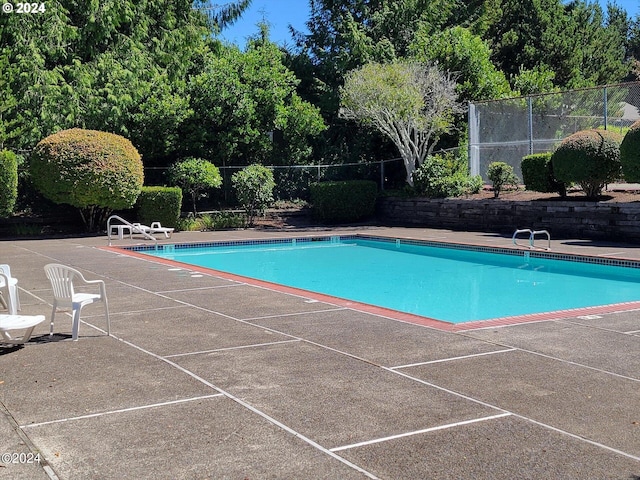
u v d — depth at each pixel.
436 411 4.88
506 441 4.32
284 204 26.38
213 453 4.17
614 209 16.91
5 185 19.47
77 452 4.19
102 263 13.90
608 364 6.06
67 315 8.58
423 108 22.66
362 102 22.45
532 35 36.03
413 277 13.38
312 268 14.81
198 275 12.05
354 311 8.62
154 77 23.56
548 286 12.01
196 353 6.57
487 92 24.98
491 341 6.93
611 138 17.55
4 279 7.93
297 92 30.88
